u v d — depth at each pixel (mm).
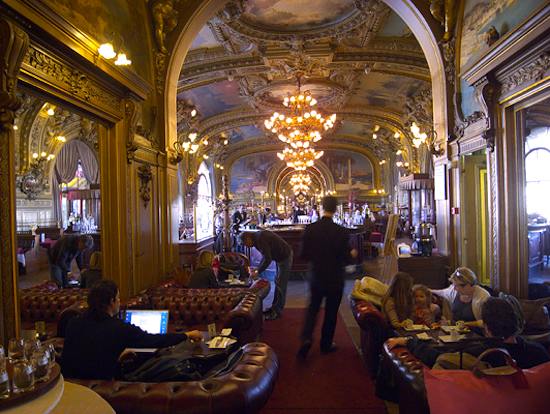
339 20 9242
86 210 16109
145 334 2777
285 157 19781
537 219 9945
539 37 3939
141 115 6293
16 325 3014
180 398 2178
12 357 1858
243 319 4324
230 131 21781
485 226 6344
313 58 10914
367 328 4238
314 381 4234
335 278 4574
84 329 2686
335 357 4922
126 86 5141
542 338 3320
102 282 2818
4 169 2943
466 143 6051
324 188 28844
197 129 17469
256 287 5746
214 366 3307
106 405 1522
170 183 7078
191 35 7277
